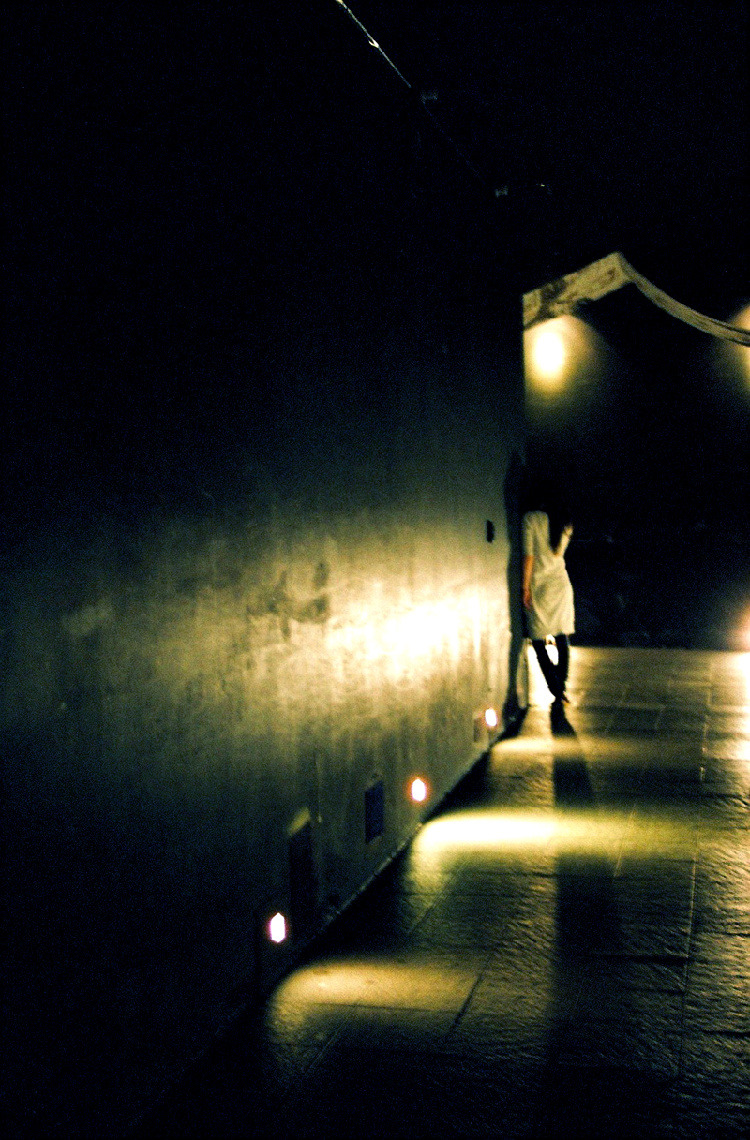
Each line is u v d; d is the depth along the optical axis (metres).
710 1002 4.33
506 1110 3.60
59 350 3.07
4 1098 2.80
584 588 13.34
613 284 12.27
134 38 3.45
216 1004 4.06
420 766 6.76
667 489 12.90
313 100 5.00
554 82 6.52
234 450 4.21
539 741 8.82
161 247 3.64
